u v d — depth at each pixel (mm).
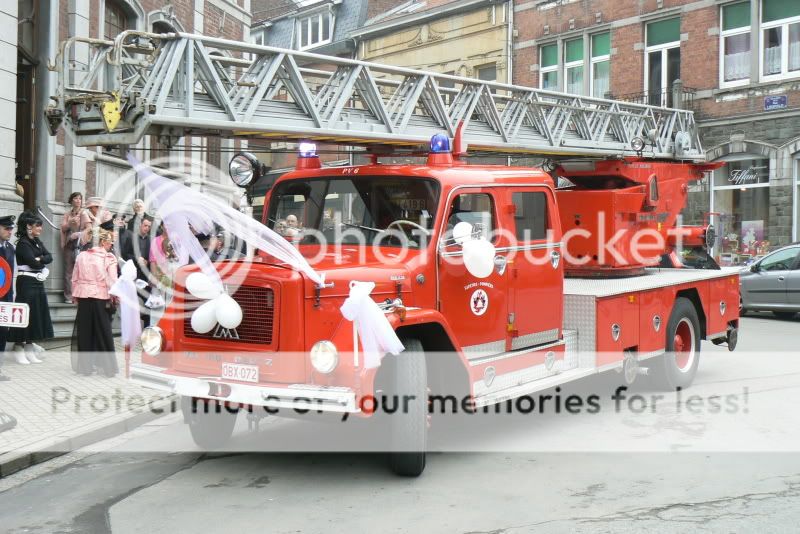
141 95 6406
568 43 26750
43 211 12750
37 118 12820
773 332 13992
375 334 5266
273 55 7168
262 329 5742
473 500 5277
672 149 11477
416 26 31156
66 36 13297
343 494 5469
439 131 8758
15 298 9992
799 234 21578
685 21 23609
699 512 4934
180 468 6207
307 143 7336
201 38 6574
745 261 22422
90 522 5000
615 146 10883
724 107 22812
